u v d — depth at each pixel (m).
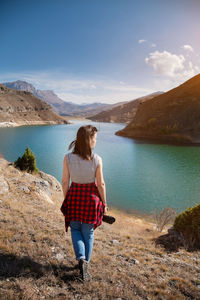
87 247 2.12
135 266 3.34
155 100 154.62
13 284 2.19
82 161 1.96
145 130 112.62
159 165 42.91
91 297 2.20
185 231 6.16
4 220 4.22
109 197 23.42
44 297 2.08
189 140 88.50
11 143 72.44
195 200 23.05
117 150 63.31
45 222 4.79
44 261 2.80
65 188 2.10
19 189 8.68
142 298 2.34
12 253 2.81
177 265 3.83
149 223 15.03
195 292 2.65
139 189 26.86
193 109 117.94
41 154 51.16
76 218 2.07
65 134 109.56
